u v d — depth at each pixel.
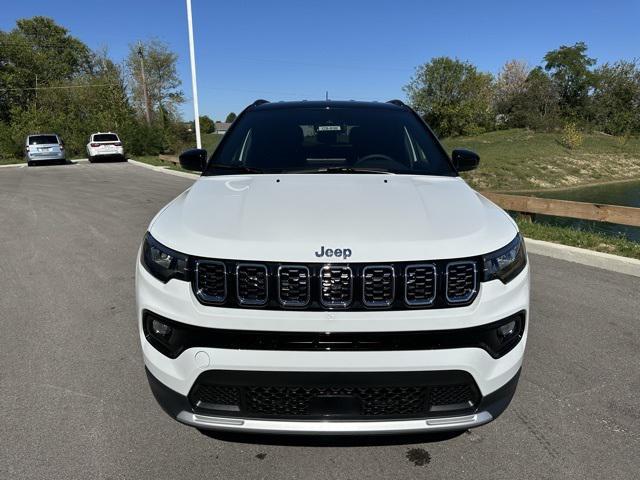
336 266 2.02
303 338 2.02
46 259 6.10
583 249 5.94
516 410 2.85
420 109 68.88
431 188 2.74
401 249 2.06
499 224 2.42
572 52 67.38
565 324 4.01
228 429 2.14
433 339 2.03
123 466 2.40
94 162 27.81
